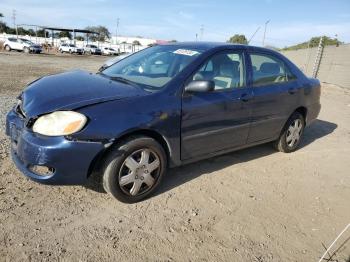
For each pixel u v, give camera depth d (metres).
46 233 3.07
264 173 4.83
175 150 3.86
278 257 3.09
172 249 3.04
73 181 3.29
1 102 7.64
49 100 3.37
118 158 3.41
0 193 3.60
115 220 3.36
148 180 3.71
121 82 3.98
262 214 3.75
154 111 3.55
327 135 7.14
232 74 4.44
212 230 3.37
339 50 17.28
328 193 4.43
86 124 3.18
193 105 3.87
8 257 2.73
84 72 4.54
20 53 35.22
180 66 4.03
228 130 4.37
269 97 4.82
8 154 4.58
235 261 2.98
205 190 4.14
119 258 2.86
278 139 5.50
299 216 3.79
